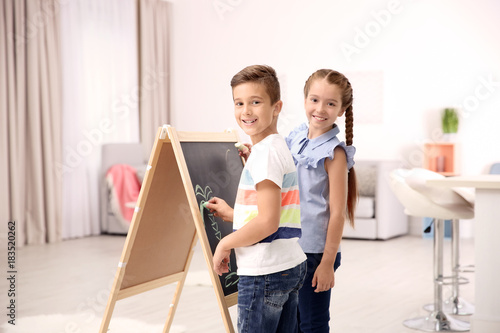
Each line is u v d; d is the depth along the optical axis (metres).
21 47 5.36
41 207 5.53
